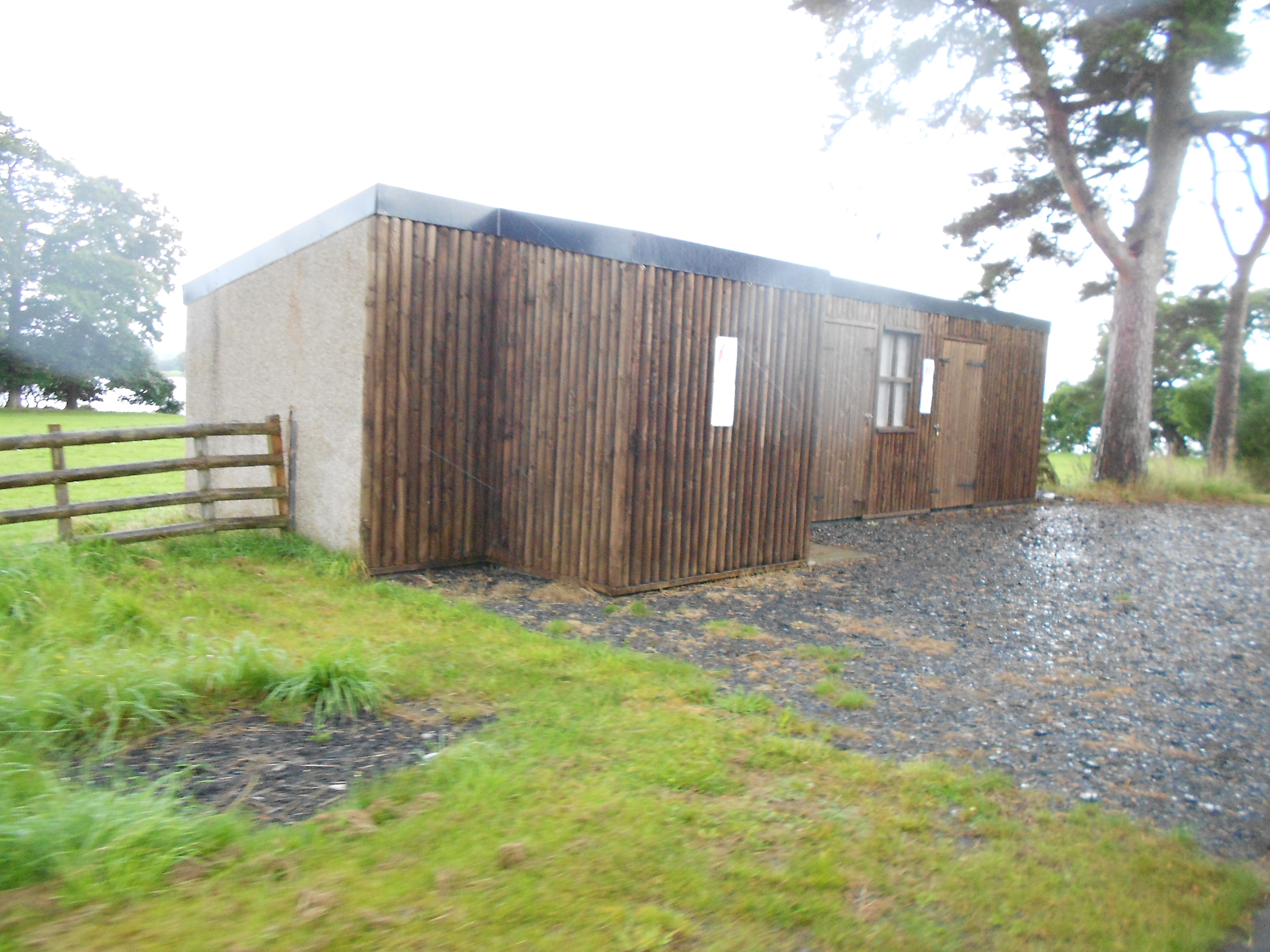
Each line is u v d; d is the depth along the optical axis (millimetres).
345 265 7051
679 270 6938
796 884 2648
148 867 2422
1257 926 2711
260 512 8422
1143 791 3723
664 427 6988
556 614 6238
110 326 38156
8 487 5965
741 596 7090
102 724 3479
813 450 8391
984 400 13070
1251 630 6719
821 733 4117
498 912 2340
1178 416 22984
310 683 3953
